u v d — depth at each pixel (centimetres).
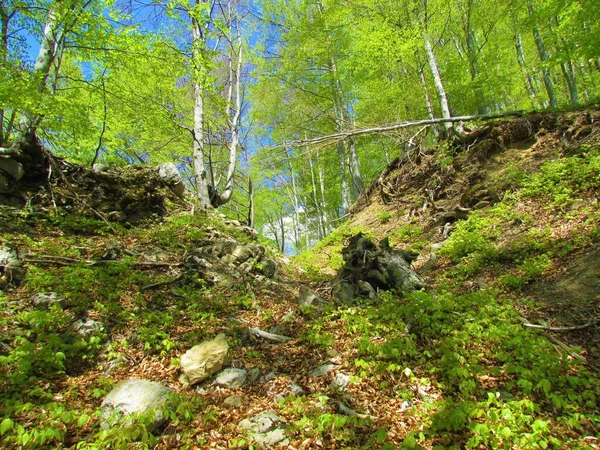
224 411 355
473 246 818
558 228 726
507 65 1767
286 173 2797
